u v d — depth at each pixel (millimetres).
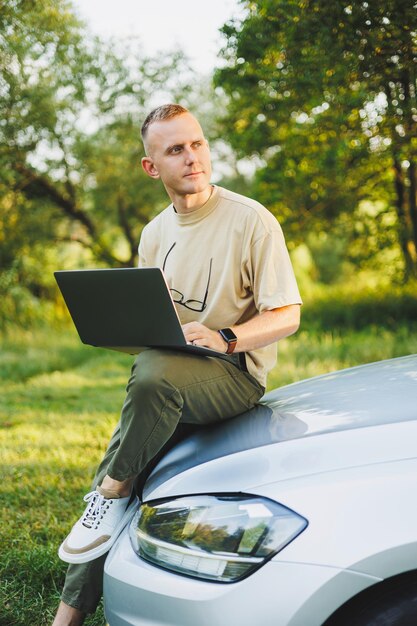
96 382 8125
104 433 5555
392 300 11727
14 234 11156
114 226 12703
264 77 5809
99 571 2617
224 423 2527
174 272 2740
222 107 11695
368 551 1752
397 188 9117
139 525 2182
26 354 10125
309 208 9648
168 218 2820
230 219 2643
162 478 2268
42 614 2965
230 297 2660
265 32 5160
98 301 2416
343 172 7859
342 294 13375
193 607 1892
